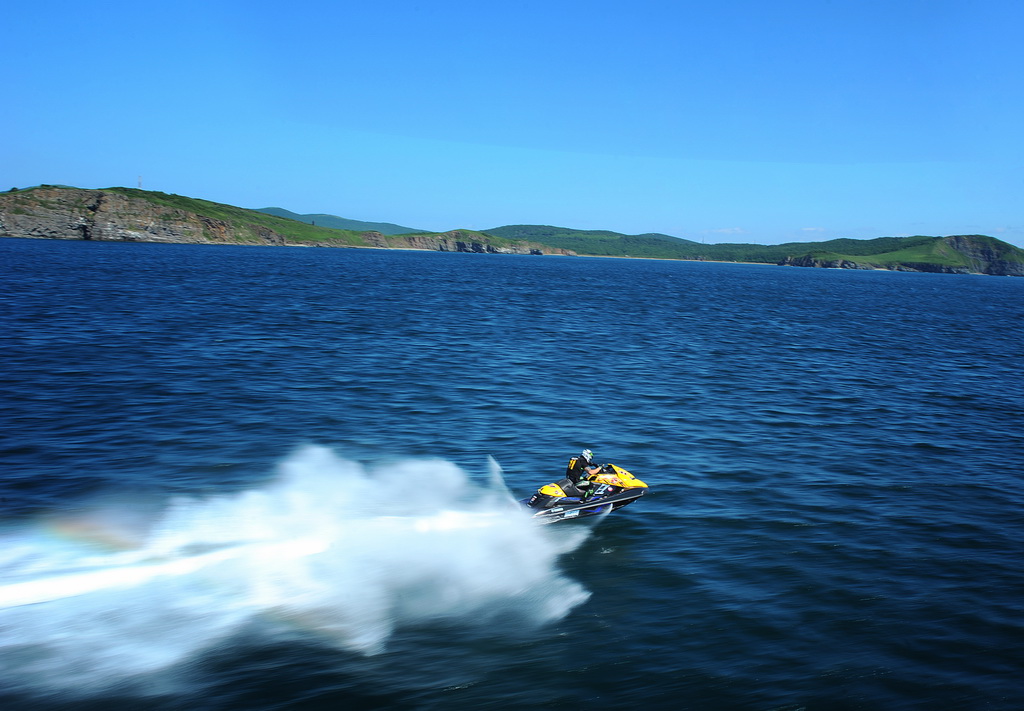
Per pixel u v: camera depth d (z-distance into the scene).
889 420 24.12
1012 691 9.11
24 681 8.09
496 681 8.85
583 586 11.55
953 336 55.31
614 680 8.99
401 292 72.25
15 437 17.67
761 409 24.89
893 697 8.89
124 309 43.97
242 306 49.31
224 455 17.08
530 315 54.88
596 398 25.39
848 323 63.03
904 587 11.93
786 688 8.98
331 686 8.52
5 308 41.19
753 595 11.46
